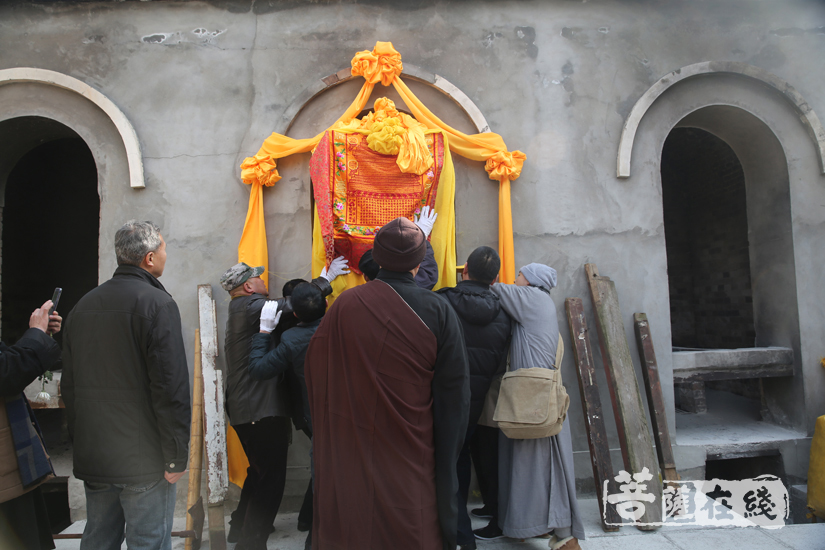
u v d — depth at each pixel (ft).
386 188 10.80
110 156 11.43
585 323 11.26
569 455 8.73
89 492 6.71
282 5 11.72
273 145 11.19
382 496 5.11
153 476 6.57
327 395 5.52
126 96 11.46
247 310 8.86
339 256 10.90
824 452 10.91
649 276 12.11
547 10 12.19
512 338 8.95
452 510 5.32
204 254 11.30
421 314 5.48
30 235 18.74
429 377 5.45
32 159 18.86
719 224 17.83
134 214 11.31
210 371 10.05
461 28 12.00
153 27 11.55
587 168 12.10
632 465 10.13
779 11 12.81
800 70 12.83
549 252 11.89
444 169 11.18
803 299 12.58
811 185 12.76
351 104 11.58
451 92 11.73
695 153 18.70
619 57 12.33
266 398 8.48
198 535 9.23
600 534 9.57
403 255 5.65
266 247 11.25
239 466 10.54
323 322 5.79
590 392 10.66
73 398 6.62
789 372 12.69
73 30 11.50
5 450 6.34
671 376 11.96
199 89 11.53
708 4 12.64
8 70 11.30
